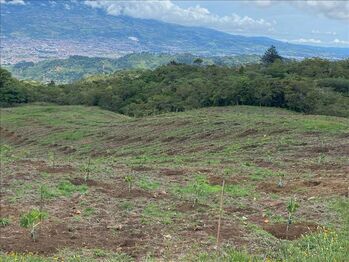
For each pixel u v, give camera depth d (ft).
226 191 54.54
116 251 34.35
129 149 123.34
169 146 117.50
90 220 42.91
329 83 294.25
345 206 44.91
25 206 47.65
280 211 45.29
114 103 315.58
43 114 242.37
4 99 319.27
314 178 60.08
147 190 55.36
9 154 110.83
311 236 36.63
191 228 40.04
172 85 321.52
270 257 32.55
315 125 110.52
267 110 236.63
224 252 33.58
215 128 128.67
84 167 70.33
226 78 305.73
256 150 89.40
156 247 35.06
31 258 31.17
